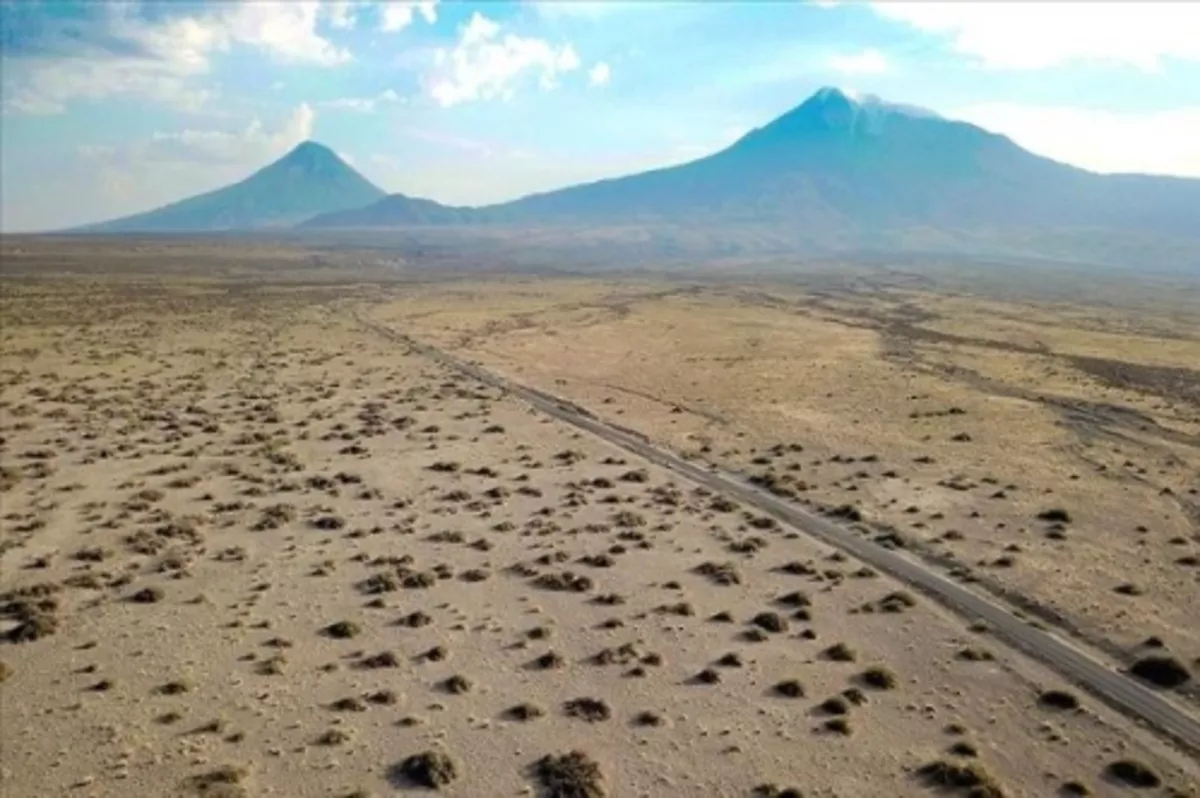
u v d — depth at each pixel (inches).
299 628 1726.1
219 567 2038.6
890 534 2316.7
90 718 1389.0
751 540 2250.2
